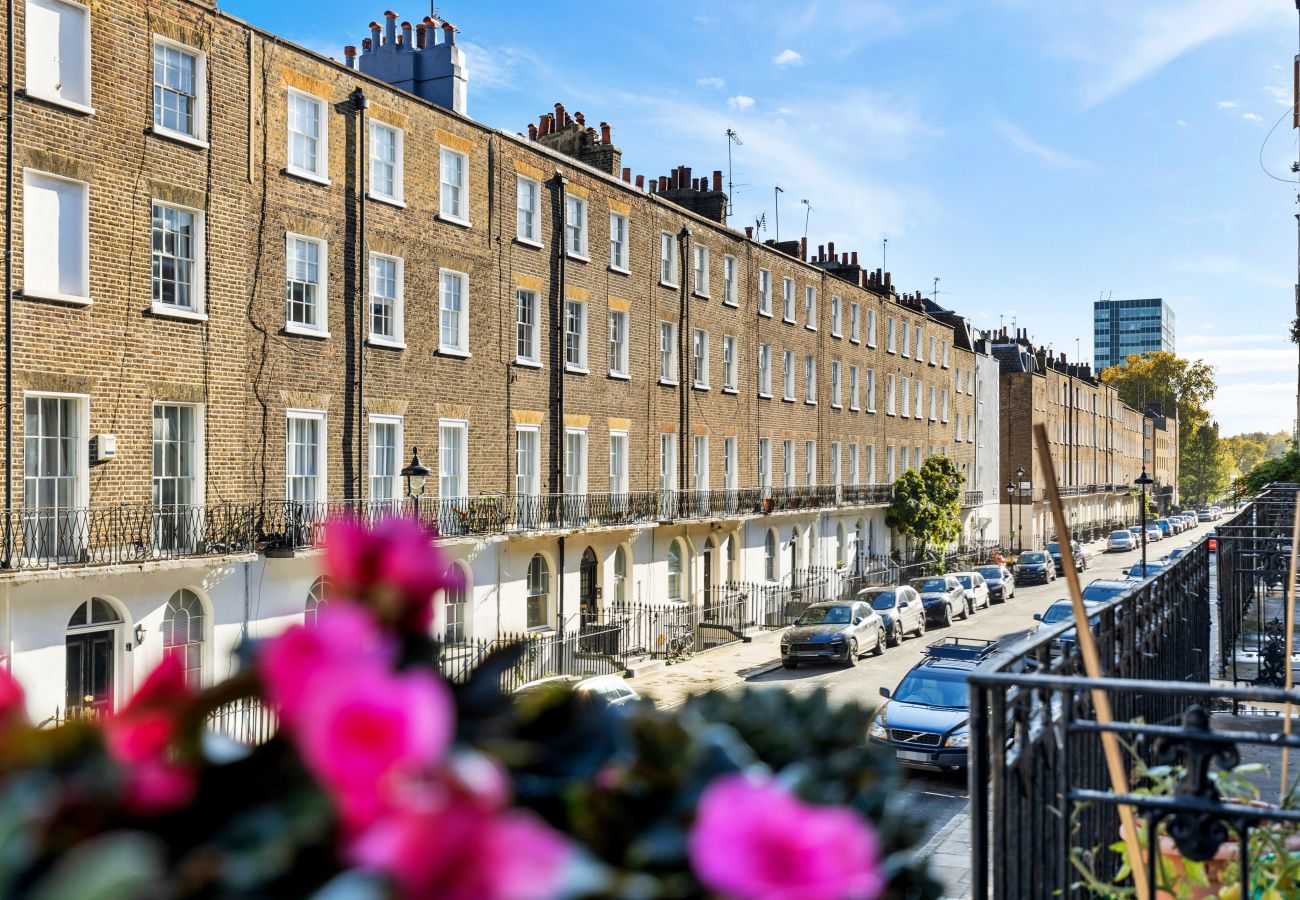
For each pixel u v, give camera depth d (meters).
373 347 23.39
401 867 1.21
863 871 1.50
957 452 66.00
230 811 1.48
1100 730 3.80
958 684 19.39
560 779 1.85
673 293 35.53
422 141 24.81
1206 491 151.38
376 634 1.59
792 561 43.12
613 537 31.41
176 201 19.03
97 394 17.64
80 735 1.50
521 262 28.19
